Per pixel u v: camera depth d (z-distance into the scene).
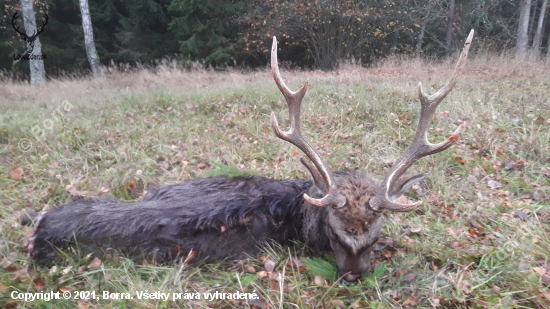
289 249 3.79
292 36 21.73
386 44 22.45
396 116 7.40
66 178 5.27
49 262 3.55
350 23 21.45
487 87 9.65
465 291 3.21
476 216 4.43
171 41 23.39
